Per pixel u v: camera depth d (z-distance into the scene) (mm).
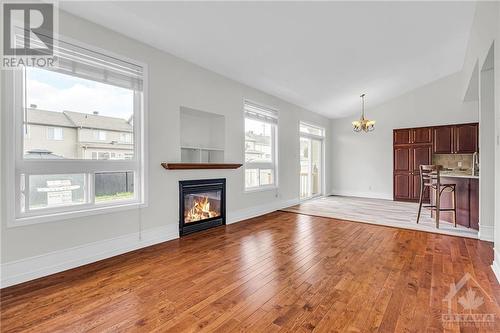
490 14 2824
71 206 2695
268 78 4840
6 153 2232
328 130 8633
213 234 3861
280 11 2965
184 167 3652
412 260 2768
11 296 2047
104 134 2996
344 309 1849
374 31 3758
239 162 4828
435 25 3912
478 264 2643
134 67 3203
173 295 2057
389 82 6215
